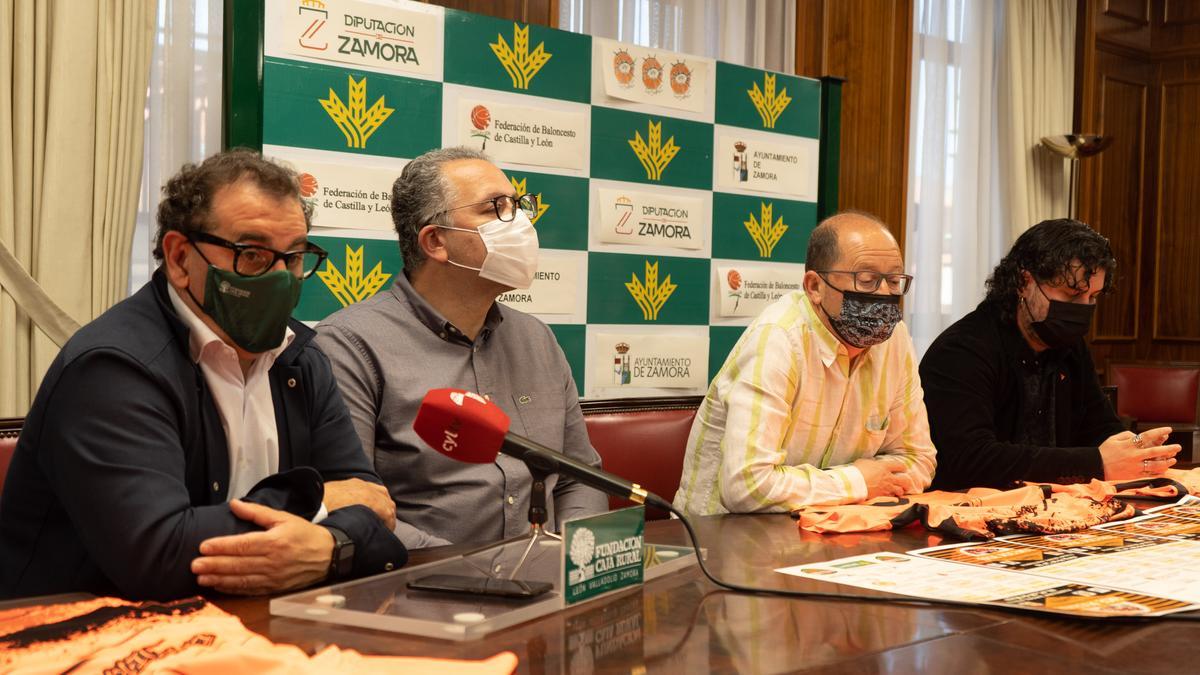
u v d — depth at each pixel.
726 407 2.47
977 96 5.74
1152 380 5.43
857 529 1.82
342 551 1.44
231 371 1.65
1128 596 1.34
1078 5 6.33
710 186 4.04
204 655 1.01
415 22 3.31
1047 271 2.82
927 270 5.59
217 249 1.55
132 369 1.50
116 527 1.40
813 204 4.35
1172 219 6.77
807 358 2.39
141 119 3.19
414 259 2.24
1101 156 6.50
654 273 3.90
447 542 2.14
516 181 3.55
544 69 3.60
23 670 0.96
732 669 1.05
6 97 2.95
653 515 2.71
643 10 4.41
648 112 3.86
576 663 1.06
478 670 1.01
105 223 3.11
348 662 1.03
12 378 2.96
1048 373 2.96
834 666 1.07
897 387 2.56
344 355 2.14
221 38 3.40
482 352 2.26
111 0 3.11
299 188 1.64
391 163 3.29
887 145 5.18
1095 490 2.10
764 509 2.15
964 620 1.24
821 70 4.87
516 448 1.41
